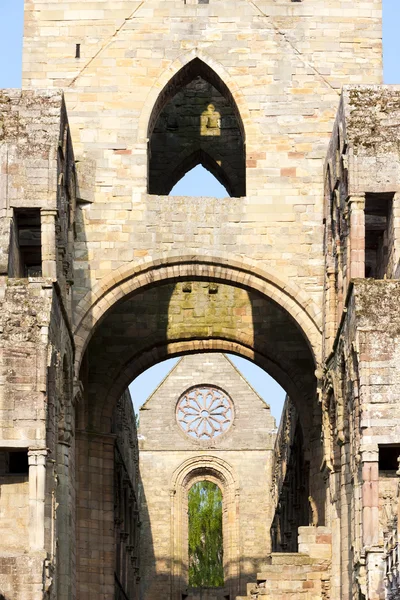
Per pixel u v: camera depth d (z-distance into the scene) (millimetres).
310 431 63562
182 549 97438
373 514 43875
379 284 45844
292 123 56062
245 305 64750
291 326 64375
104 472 63594
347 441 49594
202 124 65625
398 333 45062
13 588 43125
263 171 55625
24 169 49406
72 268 54031
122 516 76500
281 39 56750
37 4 56906
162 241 54938
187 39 56750
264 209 55312
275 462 90375
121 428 74500
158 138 65500
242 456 98688
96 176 55375
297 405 64000
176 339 64375
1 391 44531
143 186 55375
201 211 55219
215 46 56688
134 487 87875
